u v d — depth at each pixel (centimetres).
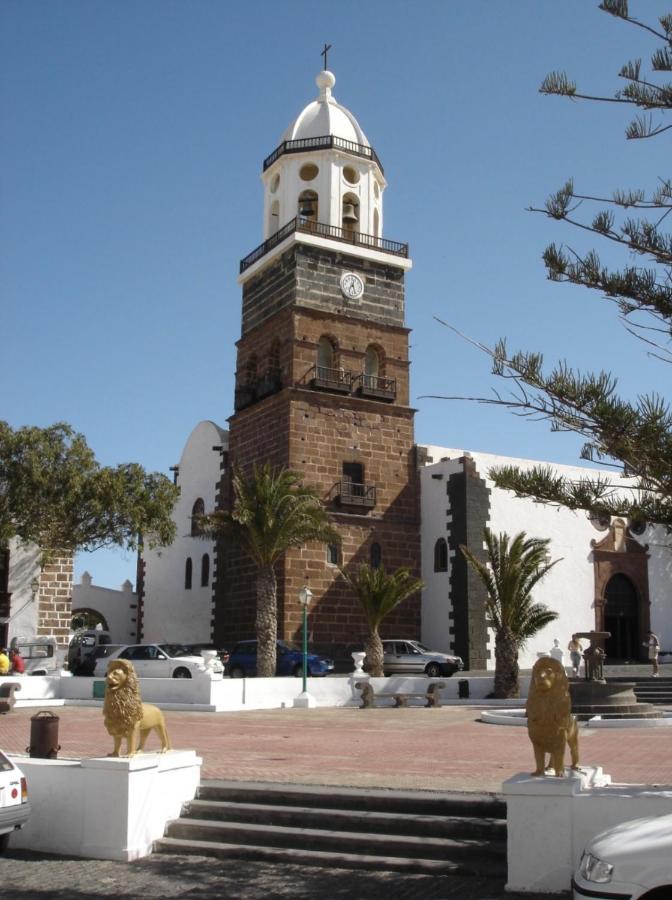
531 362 850
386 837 1103
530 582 3130
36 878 1058
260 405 4188
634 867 738
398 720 2483
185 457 4912
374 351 4338
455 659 3631
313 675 3469
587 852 782
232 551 4244
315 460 4003
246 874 1055
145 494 3675
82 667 3791
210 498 4591
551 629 4100
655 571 4488
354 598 3928
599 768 1162
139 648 3466
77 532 3566
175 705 2833
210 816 1227
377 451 4162
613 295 880
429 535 4144
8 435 3456
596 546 4316
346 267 4266
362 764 1562
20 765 1212
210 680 2831
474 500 3991
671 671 3622
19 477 3419
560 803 970
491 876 1018
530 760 1605
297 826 1178
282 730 2209
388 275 4375
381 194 4547
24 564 3691
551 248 892
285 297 4188
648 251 866
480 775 1414
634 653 4388
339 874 1048
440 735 2073
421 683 3139
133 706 1204
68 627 3778
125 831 1137
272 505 3366
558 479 913
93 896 984
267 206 4484
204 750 1784
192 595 4638
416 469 4256
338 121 4447
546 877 962
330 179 4309
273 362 4219
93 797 1163
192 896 977
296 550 3819
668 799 943
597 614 4253
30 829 1195
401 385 4306
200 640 4500
